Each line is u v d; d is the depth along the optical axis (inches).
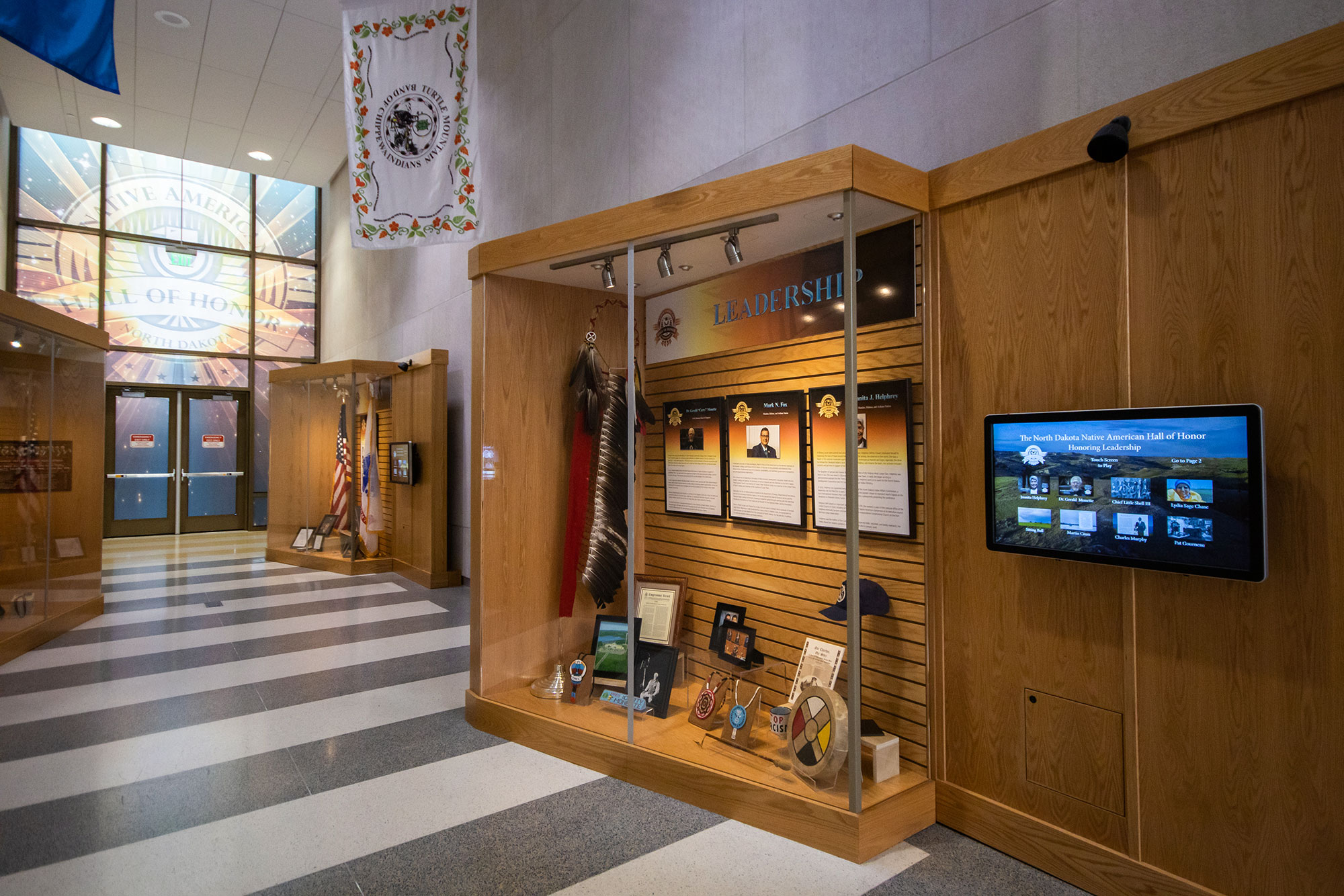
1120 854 81.4
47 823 98.7
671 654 124.4
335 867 88.0
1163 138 77.5
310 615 230.8
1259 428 68.7
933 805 99.7
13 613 181.6
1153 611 79.4
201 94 332.8
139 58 301.3
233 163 419.5
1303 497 68.5
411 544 301.0
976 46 108.2
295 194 482.0
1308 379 68.1
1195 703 76.1
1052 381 88.5
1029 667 90.9
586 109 208.1
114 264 423.8
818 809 92.6
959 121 110.3
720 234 109.0
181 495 442.6
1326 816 66.9
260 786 110.7
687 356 126.7
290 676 166.4
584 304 144.4
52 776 113.8
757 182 98.4
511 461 138.7
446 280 307.4
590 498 140.8
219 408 454.9
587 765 117.9
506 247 130.7
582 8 210.7
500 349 136.4
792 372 111.6
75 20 115.0
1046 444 85.6
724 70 158.1
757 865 88.9
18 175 396.5
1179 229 77.2
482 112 271.0
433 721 138.9
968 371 97.3
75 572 213.8
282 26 278.8
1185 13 85.3
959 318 98.2
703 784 103.7
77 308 411.5
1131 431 78.1
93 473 224.2
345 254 440.1
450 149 171.0
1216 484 71.8
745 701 113.3
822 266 106.2
